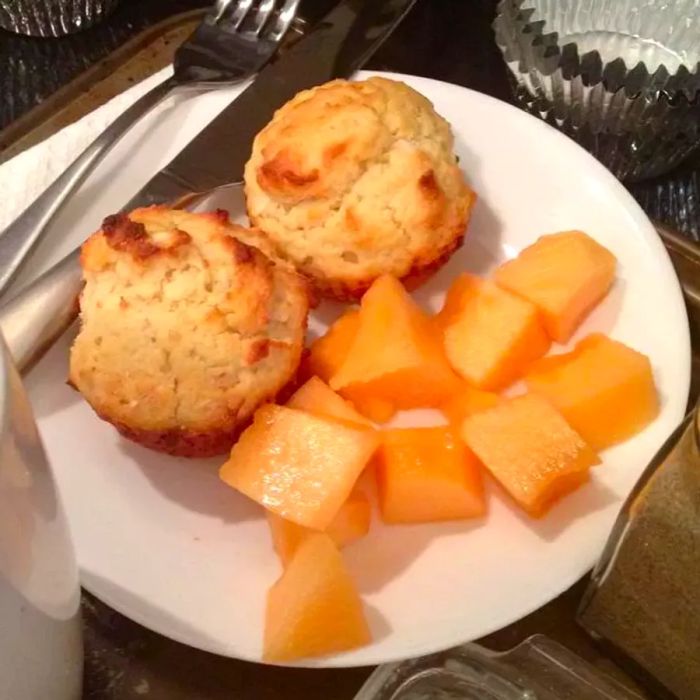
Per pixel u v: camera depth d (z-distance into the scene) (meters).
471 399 0.36
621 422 0.34
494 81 0.48
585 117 0.45
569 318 0.37
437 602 0.31
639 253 0.38
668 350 0.36
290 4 0.47
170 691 0.32
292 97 0.42
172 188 0.39
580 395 0.34
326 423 0.33
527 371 0.37
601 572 0.31
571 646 0.33
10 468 0.21
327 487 0.32
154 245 0.33
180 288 0.33
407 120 0.38
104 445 0.35
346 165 0.37
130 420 0.33
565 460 0.32
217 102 0.43
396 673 0.32
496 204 0.40
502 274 0.38
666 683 0.32
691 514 0.28
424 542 0.33
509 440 0.33
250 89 0.42
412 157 0.37
